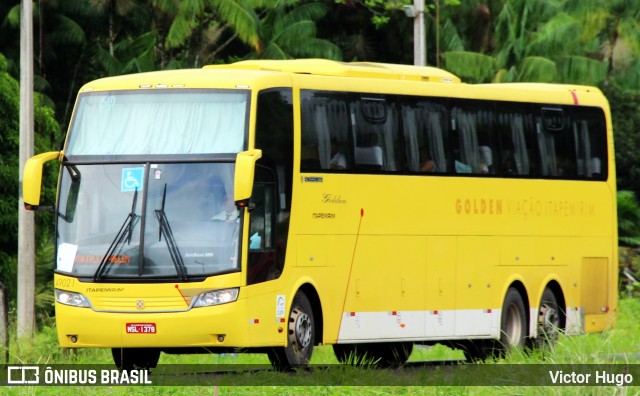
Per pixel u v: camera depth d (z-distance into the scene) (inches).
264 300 1875.0
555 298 2459.4
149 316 1828.2
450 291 2226.9
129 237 1849.2
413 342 2353.6
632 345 2417.6
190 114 1895.9
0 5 4677.7
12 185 3048.7
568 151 2484.0
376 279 2092.8
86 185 1888.5
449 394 1695.4
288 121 1951.3
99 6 4699.8
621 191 5231.3
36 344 2272.4
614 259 2583.7
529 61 5477.4
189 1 4766.2
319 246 1989.4
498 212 2322.8
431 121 2212.1
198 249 1835.6
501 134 2348.7
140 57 4761.3
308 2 5118.1
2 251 3063.5
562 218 2460.6
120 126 1909.4
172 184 1860.2
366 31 5196.9
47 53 4665.4
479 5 5506.9
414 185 2162.9
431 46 5324.8
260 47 4911.4
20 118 2783.0
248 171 1802.4
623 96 5748.0
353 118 2068.2
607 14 5659.5
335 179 2022.6
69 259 1872.5
